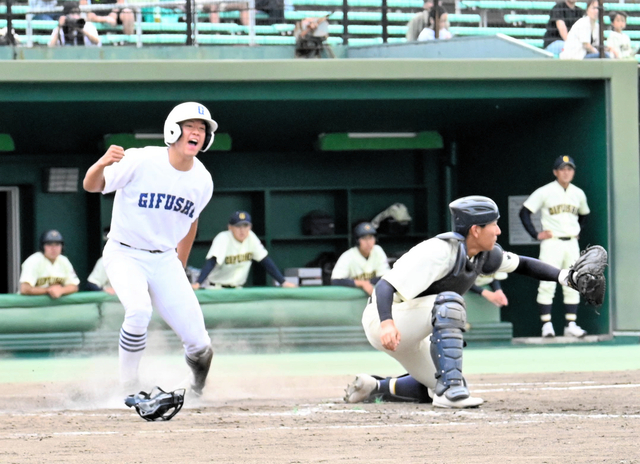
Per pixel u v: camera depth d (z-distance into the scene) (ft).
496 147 162.30
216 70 126.82
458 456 41.73
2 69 122.72
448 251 62.03
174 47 150.51
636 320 134.00
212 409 65.00
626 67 134.41
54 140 158.10
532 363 109.19
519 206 155.84
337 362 112.98
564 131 143.43
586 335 136.87
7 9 143.95
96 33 154.81
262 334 127.75
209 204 172.86
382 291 61.62
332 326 129.80
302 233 174.91
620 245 133.59
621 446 44.29
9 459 41.63
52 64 123.75
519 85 134.72
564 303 137.08
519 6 168.76
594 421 54.95
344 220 174.19
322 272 170.30
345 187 174.29
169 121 63.00
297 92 130.00
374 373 100.22
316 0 163.32
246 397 76.79
